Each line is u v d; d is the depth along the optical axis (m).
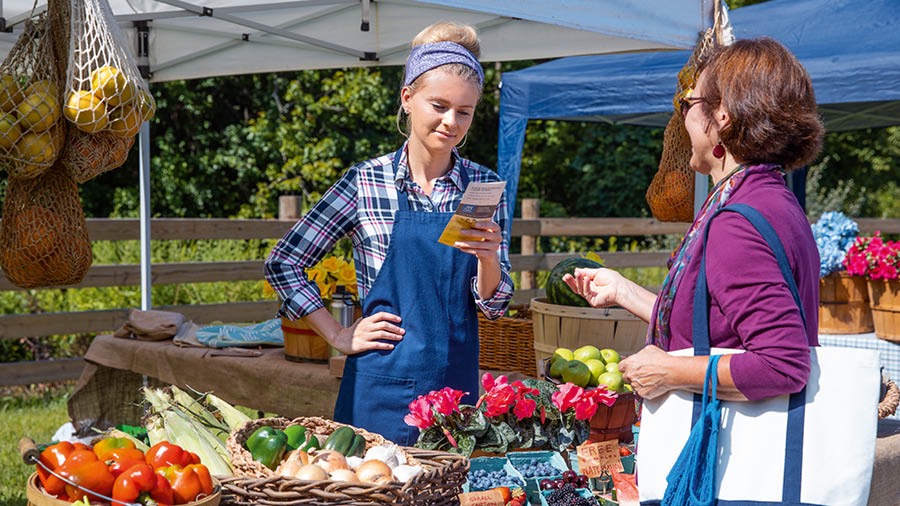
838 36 5.59
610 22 3.05
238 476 2.05
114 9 4.79
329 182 13.23
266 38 5.30
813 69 5.12
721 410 1.87
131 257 9.57
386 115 13.62
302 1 4.52
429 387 2.66
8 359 9.32
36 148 2.71
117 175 12.80
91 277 7.15
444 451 2.38
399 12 4.83
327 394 3.96
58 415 7.43
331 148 13.16
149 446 2.66
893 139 16.66
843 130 8.79
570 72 6.46
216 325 4.89
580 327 3.61
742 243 1.81
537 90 6.48
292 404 4.07
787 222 1.83
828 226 5.46
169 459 1.94
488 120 15.09
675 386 1.90
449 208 2.74
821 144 1.92
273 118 13.63
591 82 6.19
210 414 2.93
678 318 1.94
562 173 15.80
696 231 1.95
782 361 1.77
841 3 6.14
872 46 5.19
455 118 2.57
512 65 14.72
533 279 9.35
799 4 6.62
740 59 1.91
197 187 13.27
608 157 15.34
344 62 5.34
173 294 9.48
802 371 1.78
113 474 1.82
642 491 1.96
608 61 6.70
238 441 2.28
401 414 2.67
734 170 1.95
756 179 1.89
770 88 1.86
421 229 2.68
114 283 7.27
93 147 2.81
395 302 2.69
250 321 8.05
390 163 2.75
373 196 2.71
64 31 2.78
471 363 2.75
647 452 1.95
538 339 3.80
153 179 12.91
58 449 1.85
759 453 1.84
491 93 14.82
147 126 5.82
